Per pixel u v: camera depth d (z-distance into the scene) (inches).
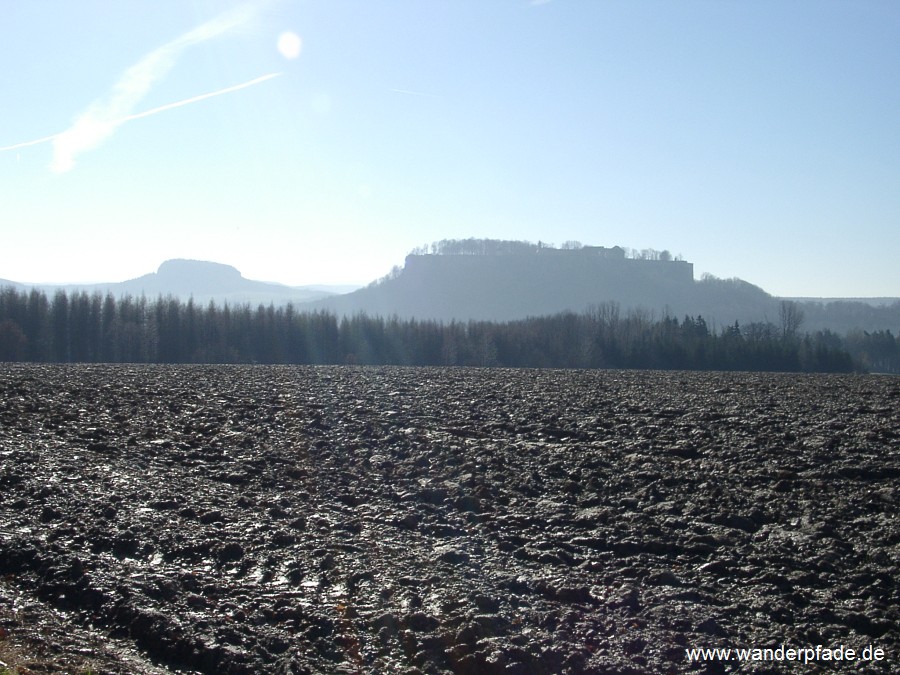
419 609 231.3
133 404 592.7
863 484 350.6
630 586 247.8
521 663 201.0
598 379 870.4
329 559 268.5
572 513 322.3
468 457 415.5
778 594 243.3
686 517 314.3
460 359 2738.7
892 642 214.5
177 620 219.0
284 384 772.0
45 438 446.3
